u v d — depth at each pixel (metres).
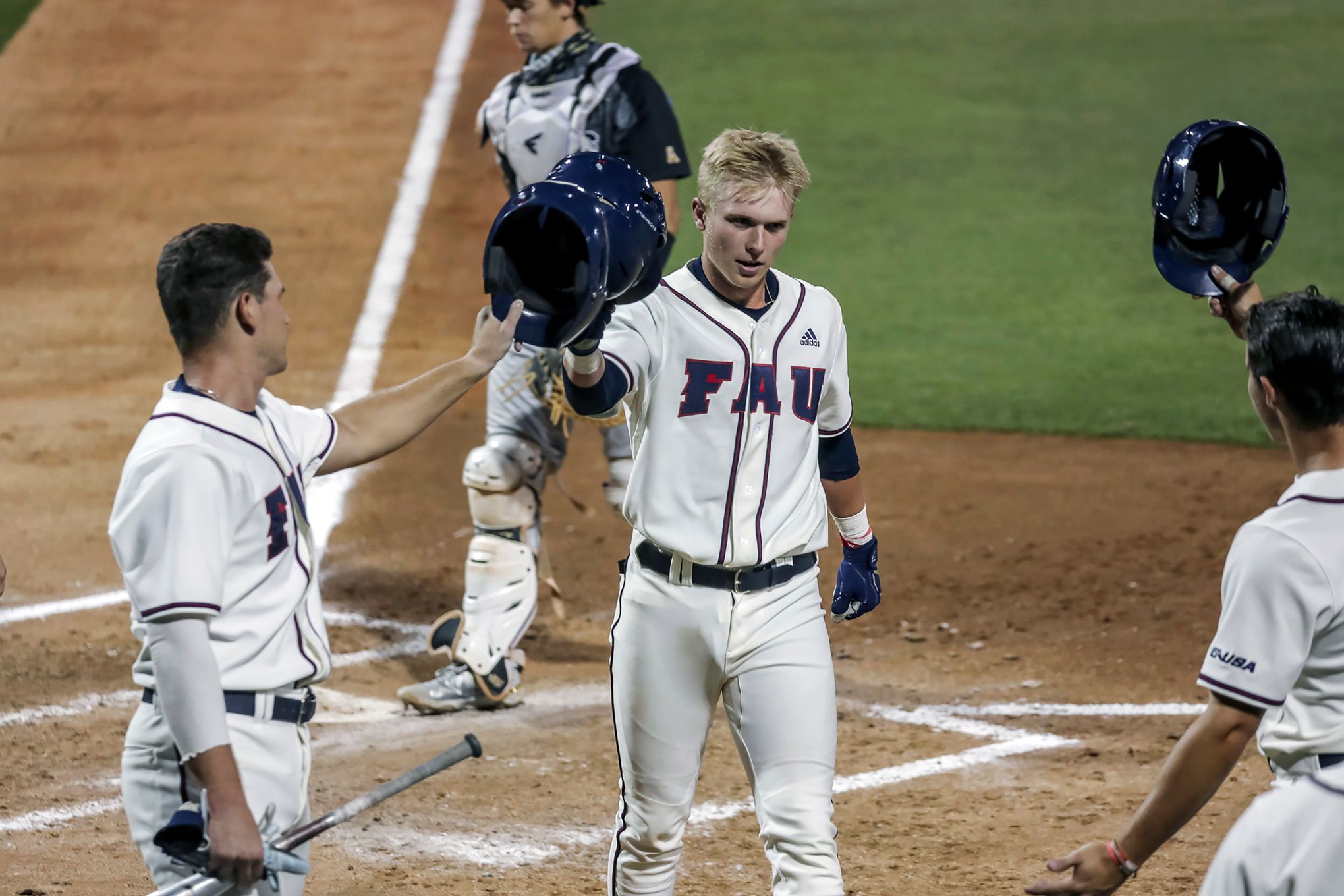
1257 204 13.98
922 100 72.88
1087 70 77.81
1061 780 19.50
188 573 10.30
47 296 49.19
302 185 60.28
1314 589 9.77
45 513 32.06
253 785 10.91
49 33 76.81
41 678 23.50
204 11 81.56
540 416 23.16
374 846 17.41
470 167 62.84
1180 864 16.64
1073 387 42.25
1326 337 10.12
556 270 12.34
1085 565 29.72
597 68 23.47
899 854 17.08
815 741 12.77
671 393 12.84
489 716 22.48
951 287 51.06
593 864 16.94
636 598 13.04
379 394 12.64
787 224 12.62
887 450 37.72
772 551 12.86
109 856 16.91
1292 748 10.27
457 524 32.41
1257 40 82.50
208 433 10.78
